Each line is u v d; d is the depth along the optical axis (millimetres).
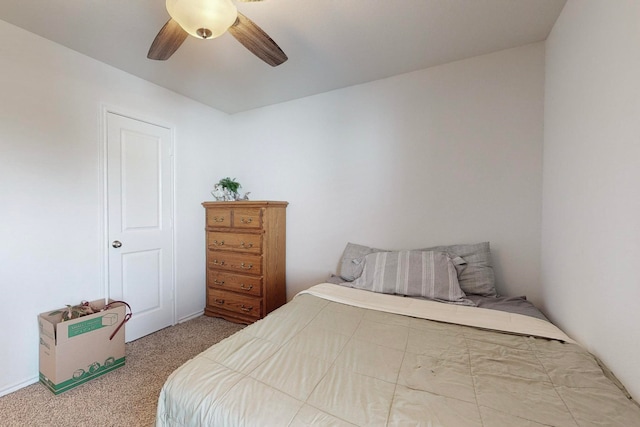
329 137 2555
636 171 843
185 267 2715
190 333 2424
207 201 2854
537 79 1809
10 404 1517
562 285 1413
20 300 1663
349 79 2314
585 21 1210
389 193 2289
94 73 1995
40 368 1708
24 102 1669
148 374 1811
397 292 1817
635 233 843
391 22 1602
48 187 1776
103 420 1404
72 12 1508
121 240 2188
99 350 1773
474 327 1319
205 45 1820
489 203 1948
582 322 1185
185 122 2688
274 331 1240
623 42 919
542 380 885
